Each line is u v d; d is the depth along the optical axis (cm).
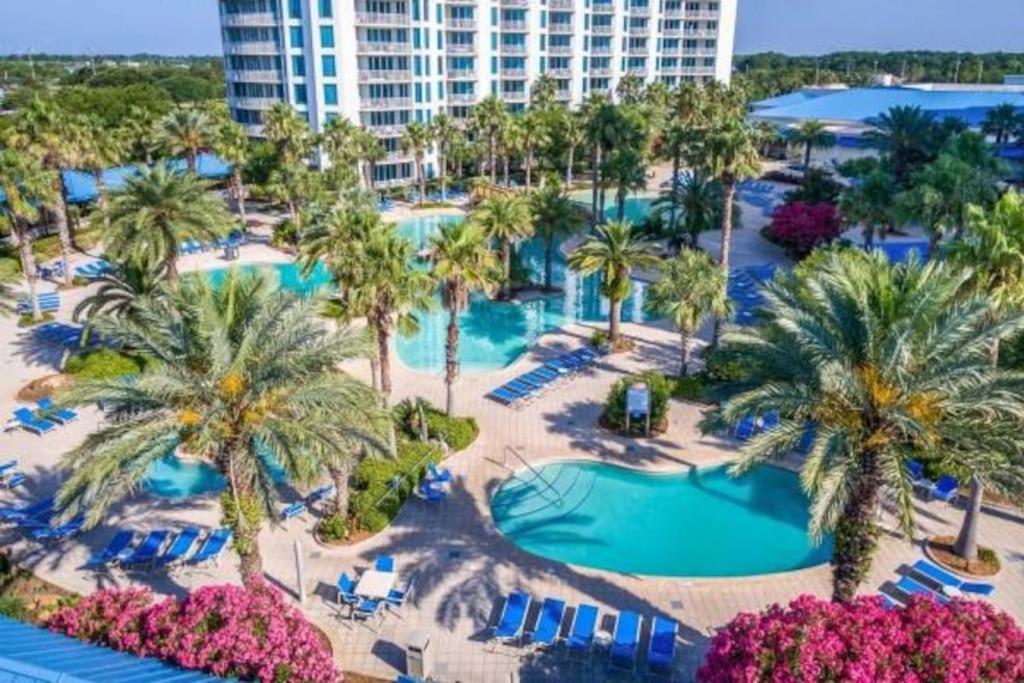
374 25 7962
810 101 10662
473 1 8981
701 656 1902
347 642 1948
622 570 2320
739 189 7981
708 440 2991
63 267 5066
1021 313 1628
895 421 1573
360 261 2564
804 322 1688
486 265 2933
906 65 18812
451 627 1998
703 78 12300
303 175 5891
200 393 1739
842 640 1443
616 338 3894
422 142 7488
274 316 1847
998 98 10444
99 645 1575
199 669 1500
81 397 1722
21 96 11544
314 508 2538
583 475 2809
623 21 11006
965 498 2522
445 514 2500
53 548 2330
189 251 5706
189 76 16050
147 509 2548
